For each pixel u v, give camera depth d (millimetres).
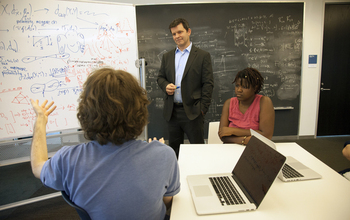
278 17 2914
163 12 2830
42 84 1646
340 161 2486
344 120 3318
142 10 2822
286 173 935
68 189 566
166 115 2051
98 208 537
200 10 2842
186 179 919
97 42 1798
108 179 530
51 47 1648
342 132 3355
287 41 2986
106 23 1815
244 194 775
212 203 729
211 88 1913
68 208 1744
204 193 786
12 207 1632
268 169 704
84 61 1769
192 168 1032
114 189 531
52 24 1640
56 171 564
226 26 2891
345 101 3268
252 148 861
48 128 1695
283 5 2891
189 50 1975
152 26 2855
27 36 1576
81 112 564
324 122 3301
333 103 3260
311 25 3027
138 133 591
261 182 717
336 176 920
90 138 584
